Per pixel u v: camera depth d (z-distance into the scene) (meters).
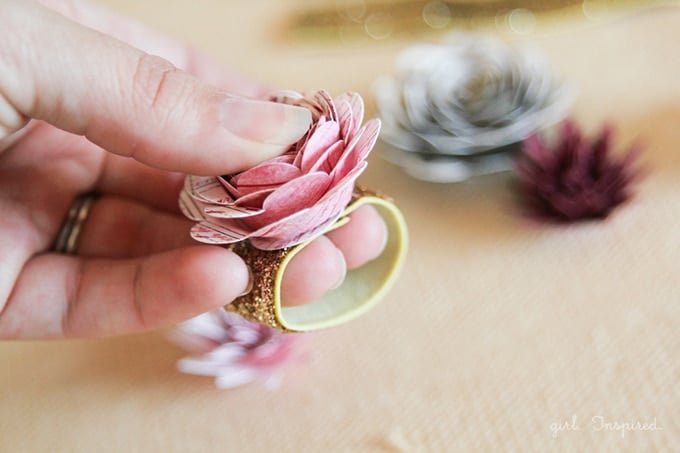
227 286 0.18
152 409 0.20
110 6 0.32
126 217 0.23
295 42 0.29
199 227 0.18
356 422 0.19
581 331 0.20
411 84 0.25
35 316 0.20
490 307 0.21
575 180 0.22
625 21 0.28
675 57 0.26
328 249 0.19
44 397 0.21
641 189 0.23
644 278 0.21
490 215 0.23
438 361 0.20
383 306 0.22
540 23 0.28
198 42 0.30
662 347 0.20
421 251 0.23
